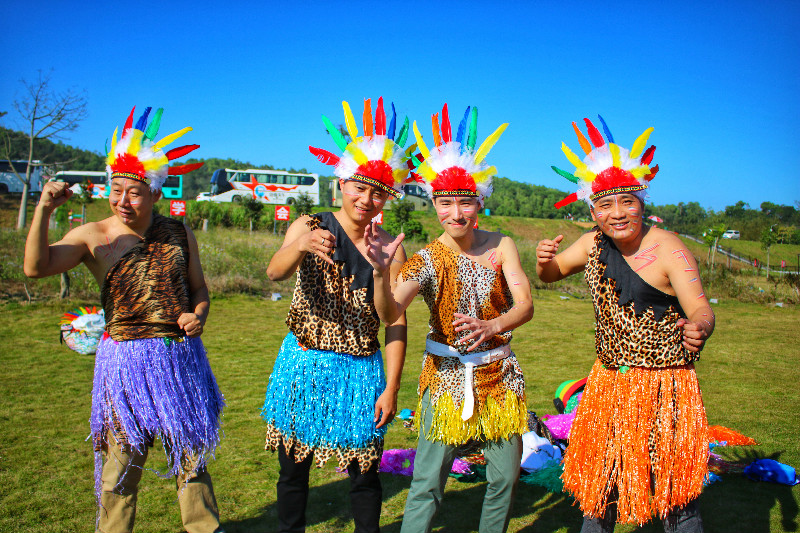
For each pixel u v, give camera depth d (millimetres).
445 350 2781
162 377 2742
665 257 2576
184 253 2908
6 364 6234
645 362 2594
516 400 2777
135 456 2760
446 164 2783
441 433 2699
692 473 2514
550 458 3852
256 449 4117
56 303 9383
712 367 7047
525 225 45500
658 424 2557
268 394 2795
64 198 2625
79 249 2748
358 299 2695
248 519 3139
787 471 3723
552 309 12203
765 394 5801
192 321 2730
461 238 2848
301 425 2682
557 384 6105
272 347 7559
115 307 2775
